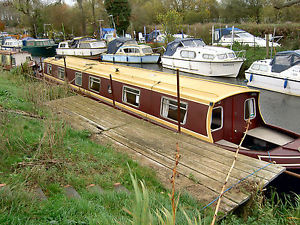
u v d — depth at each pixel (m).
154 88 9.82
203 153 7.03
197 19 48.44
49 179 5.29
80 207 4.32
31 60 23.31
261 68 19.20
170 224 2.27
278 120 14.09
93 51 33.31
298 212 5.35
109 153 7.00
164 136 8.22
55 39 47.53
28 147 6.51
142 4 53.28
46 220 3.89
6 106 9.64
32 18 50.88
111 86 11.64
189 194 5.17
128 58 30.09
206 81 9.95
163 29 35.12
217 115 8.17
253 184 5.48
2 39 46.88
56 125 8.02
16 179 4.97
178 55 25.73
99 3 50.19
